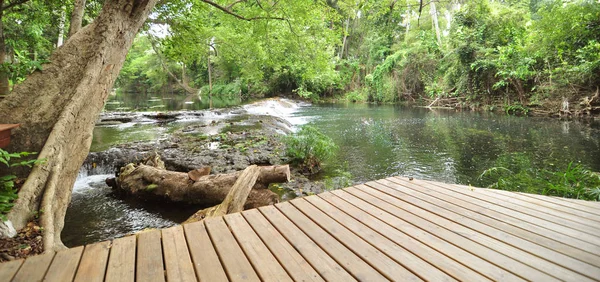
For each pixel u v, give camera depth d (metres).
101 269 1.51
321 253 1.68
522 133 8.81
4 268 1.51
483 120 11.86
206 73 34.50
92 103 3.11
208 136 8.41
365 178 5.36
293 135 6.22
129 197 4.54
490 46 14.70
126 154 6.19
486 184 4.91
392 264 1.56
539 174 5.11
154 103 22.08
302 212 2.31
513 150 6.91
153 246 1.77
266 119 12.37
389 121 12.48
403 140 8.59
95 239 3.35
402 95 21.88
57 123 2.79
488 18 14.82
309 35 9.32
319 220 2.14
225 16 9.84
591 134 8.18
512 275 1.45
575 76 11.03
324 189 4.76
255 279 1.44
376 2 11.13
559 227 2.00
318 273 1.49
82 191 4.79
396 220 2.14
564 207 2.37
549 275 1.45
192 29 7.57
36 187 2.40
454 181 5.11
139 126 10.77
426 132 9.70
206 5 8.01
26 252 1.91
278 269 1.52
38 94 2.94
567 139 7.72
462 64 15.76
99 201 4.41
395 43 25.08
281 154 6.59
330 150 6.10
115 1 3.53
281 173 3.89
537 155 6.37
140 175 4.53
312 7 8.31
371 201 2.56
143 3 3.75
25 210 2.22
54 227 2.41
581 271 1.48
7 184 2.21
